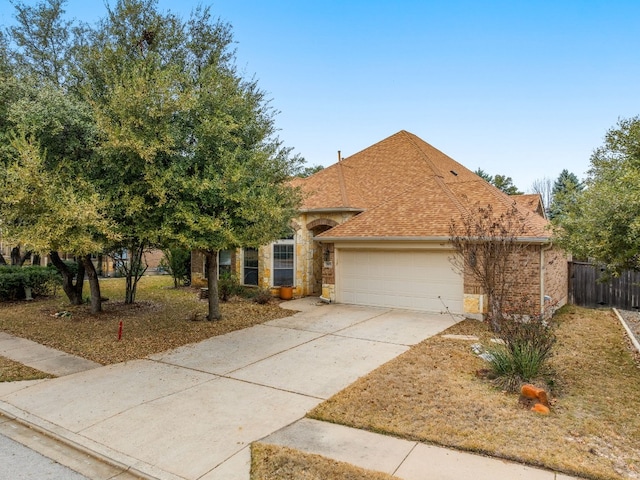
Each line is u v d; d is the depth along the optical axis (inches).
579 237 280.5
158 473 174.2
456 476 164.4
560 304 579.8
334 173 739.4
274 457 180.1
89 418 229.0
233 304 581.3
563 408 228.1
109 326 451.5
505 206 522.9
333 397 249.0
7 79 406.6
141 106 334.0
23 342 393.4
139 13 439.2
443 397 243.4
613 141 289.7
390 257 548.1
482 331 413.1
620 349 356.2
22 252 736.3
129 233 372.5
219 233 375.6
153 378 292.2
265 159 395.2
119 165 352.8
